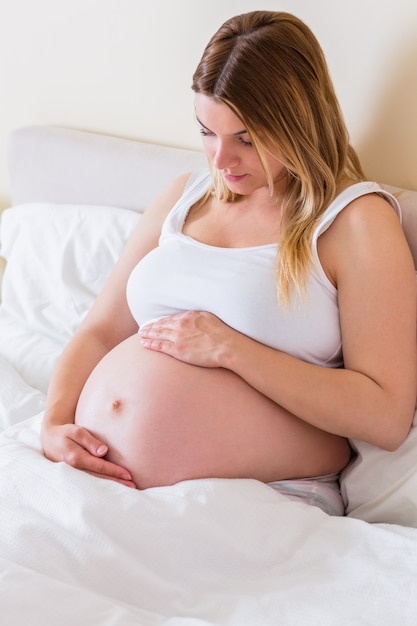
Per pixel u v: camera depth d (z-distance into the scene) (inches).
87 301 67.4
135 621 37.0
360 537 43.1
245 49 45.1
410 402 46.4
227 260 50.3
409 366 46.3
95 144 73.4
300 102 46.3
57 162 75.6
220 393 47.9
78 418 51.5
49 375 63.4
